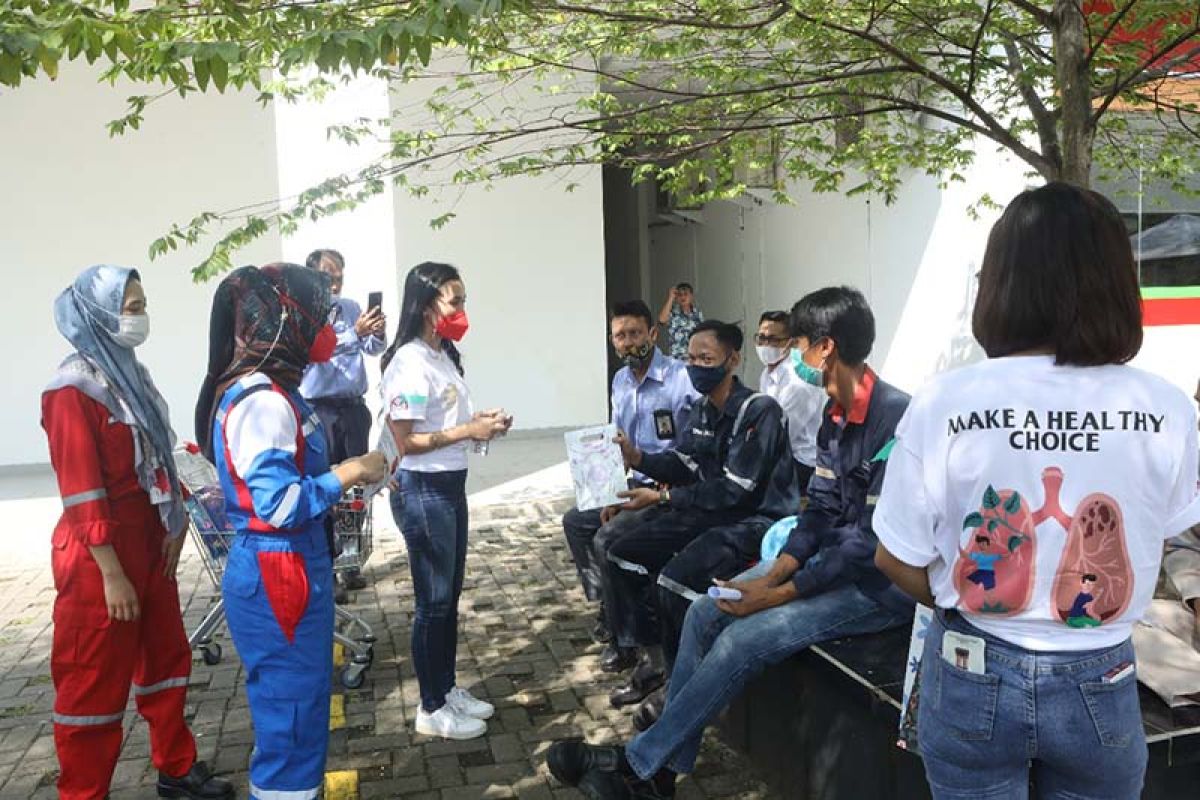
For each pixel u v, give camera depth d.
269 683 2.50
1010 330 1.62
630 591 3.96
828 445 3.12
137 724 3.88
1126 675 1.59
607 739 3.66
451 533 3.52
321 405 5.69
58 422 2.82
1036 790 1.71
